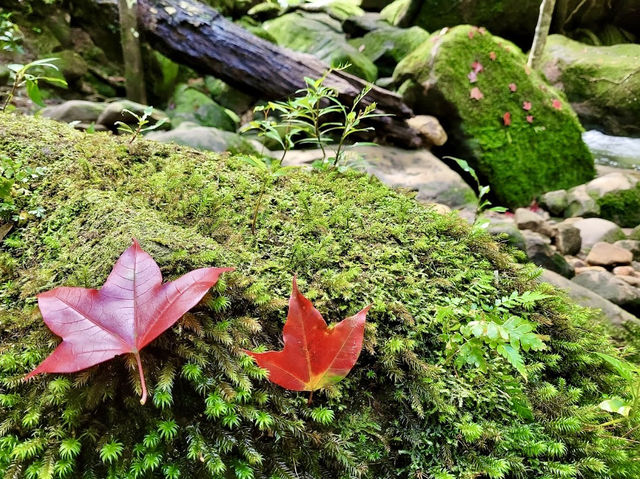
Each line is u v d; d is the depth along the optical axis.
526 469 0.29
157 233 0.32
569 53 2.13
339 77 1.17
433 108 1.31
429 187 1.02
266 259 0.36
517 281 0.40
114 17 1.46
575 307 0.44
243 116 1.55
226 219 0.39
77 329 0.24
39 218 0.37
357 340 0.26
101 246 0.31
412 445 0.29
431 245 0.41
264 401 0.27
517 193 1.32
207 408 0.25
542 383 0.34
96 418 0.25
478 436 0.28
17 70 0.47
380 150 1.15
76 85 1.44
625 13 2.38
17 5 1.33
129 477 0.24
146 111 0.48
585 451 0.30
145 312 0.25
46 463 0.23
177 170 0.44
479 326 0.29
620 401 0.29
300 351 0.26
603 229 1.08
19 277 0.32
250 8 2.14
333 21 2.19
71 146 0.44
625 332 0.66
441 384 0.31
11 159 0.39
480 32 1.36
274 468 0.26
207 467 0.25
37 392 0.25
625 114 1.95
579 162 1.40
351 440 0.29
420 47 1.40
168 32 1.22
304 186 0.48
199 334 0.27
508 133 1.32
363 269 0.36
